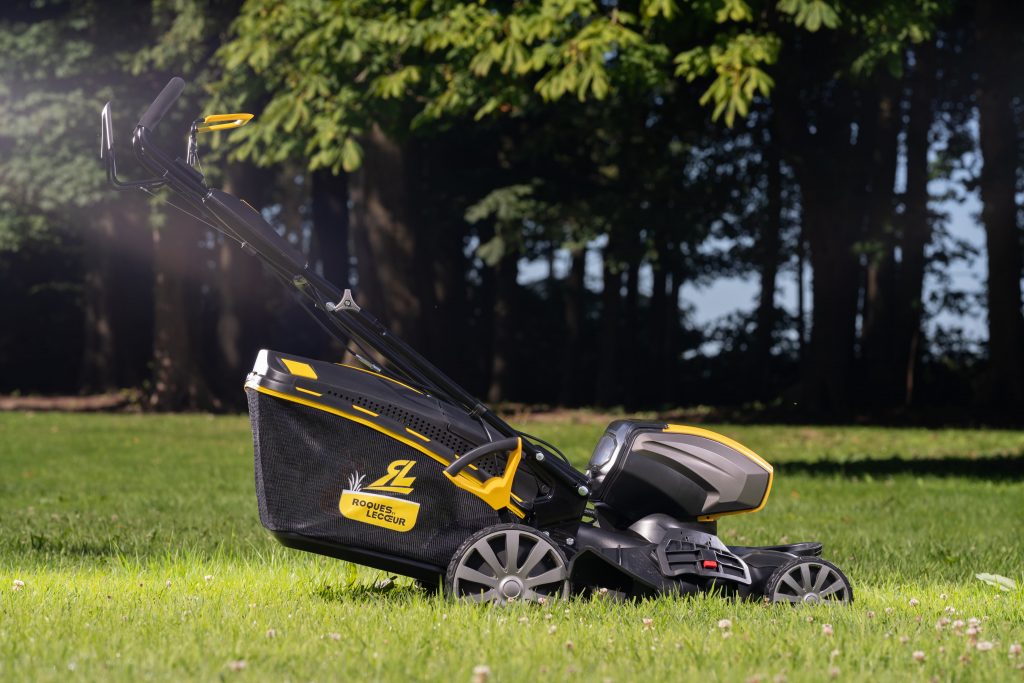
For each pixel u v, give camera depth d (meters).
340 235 31.61
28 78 25.17
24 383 43.41
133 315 41.66
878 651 3.67
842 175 25.45
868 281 28.98
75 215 27.70
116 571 5.73
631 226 26.89
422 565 4.40
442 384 4.52
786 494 11.12
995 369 25.44
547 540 4.39
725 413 28.25
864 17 12.97
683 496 4.77
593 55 11.16
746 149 27.81
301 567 5.93
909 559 6.88
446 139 28.61
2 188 26.23
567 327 34.19
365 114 12.61
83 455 15.99
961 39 27.19
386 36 12.17
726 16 11.34
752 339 40.19
